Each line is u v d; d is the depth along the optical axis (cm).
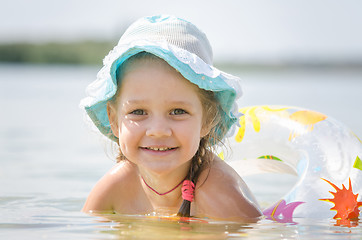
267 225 273
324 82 2630
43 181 448
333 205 302
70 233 244
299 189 315
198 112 292
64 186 424
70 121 1005
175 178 309
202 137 314
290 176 516
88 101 325
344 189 308
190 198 303
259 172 400
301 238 242
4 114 1086
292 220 290
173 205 319
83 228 255
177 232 247
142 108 284
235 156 384
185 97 284
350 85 2297
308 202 305
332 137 342
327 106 1152
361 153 327
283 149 361
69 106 1262
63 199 363
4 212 305
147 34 302
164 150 286
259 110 388
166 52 280
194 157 312
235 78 303
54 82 2086
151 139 283
